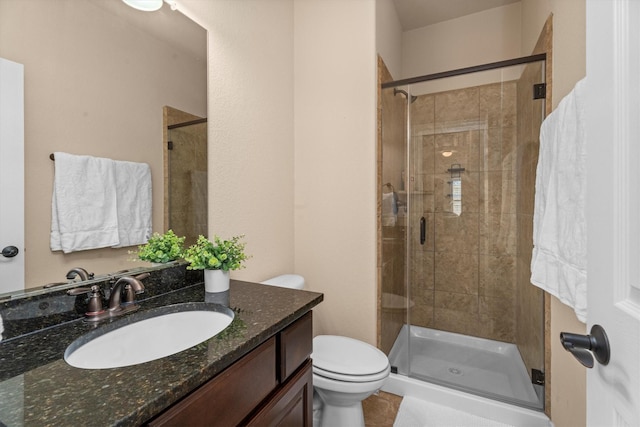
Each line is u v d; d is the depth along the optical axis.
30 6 0.79
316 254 1.97
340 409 1.37
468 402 1.62
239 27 1.52
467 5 2.37
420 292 2.39
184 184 1.24
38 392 0.54
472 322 2.25
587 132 0.57
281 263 1.88
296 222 2.02
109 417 0.47
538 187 1.37
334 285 1.93
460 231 2.25
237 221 1.52
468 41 2.49
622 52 0.46
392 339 2.02
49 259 0.83
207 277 1.13
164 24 1.15
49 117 0.83
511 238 2.11
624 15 0.46
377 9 1.84
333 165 1.91
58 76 0.85
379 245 1.85
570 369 1.25
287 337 0.93
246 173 1.58
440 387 1.72
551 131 1.24
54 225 0.85
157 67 1.12
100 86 0.95
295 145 2.02
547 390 1.49
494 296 2.18
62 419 0.47
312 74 1.96
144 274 1.05
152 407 0.51
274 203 1.82
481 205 2.17
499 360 2.03
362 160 1.83
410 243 2.23
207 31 1.34
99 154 0.95
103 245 0.96
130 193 1.04
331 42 1.90
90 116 0.92
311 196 1.98
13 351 0.69
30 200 0.80
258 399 0.81
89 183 0.92
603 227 0.51
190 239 1.26
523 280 1.93
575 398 1.20
